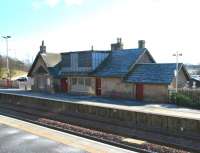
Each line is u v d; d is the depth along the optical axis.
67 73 46.12
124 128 19.61
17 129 19.12
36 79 51.94
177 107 30.81
